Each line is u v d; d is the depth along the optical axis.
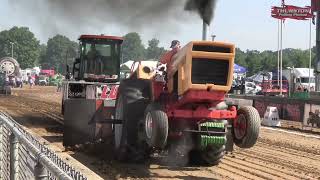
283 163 9.17
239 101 7.91
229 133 7.79
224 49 7.20
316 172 8.35
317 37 27.83
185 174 7.75
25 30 95.88
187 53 7.12
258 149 11.02
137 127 8.09
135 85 8.41
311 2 27.88
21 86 53.72
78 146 9.55
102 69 13.49
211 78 7.21
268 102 19.38
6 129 5.39
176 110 7.49
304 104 16.81
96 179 4.98
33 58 96.38
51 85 68.44
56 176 2.78
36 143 3.95
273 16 31.80
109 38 13.42
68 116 9.55
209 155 8.23
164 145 7.20
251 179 7.54
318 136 14.27
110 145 9.55
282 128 16.55
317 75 29.05
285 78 41.12
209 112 7.52
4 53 94.88
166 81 7.89
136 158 8.35
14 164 4.73
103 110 9.63
